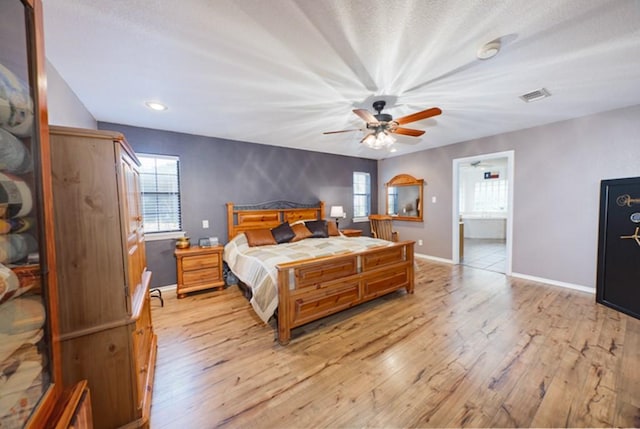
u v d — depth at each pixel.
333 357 2.05
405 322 2.61
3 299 0.71
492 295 3.28
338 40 1.58
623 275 2.71
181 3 1.26
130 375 1.33
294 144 4.53
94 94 2.33
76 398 0.89
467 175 8.29
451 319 2.65
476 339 2.26
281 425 1.43
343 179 5.69
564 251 3.48
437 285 3.71
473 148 4.43
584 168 3.25
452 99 2.56
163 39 1.56
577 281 3.39
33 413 0.73
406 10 1.34
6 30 0.74
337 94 2.38
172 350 2.18
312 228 4.39
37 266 0.81
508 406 1.53
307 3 1.28
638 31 1.53
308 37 1.55
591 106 2.86
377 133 2.58
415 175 5.48
